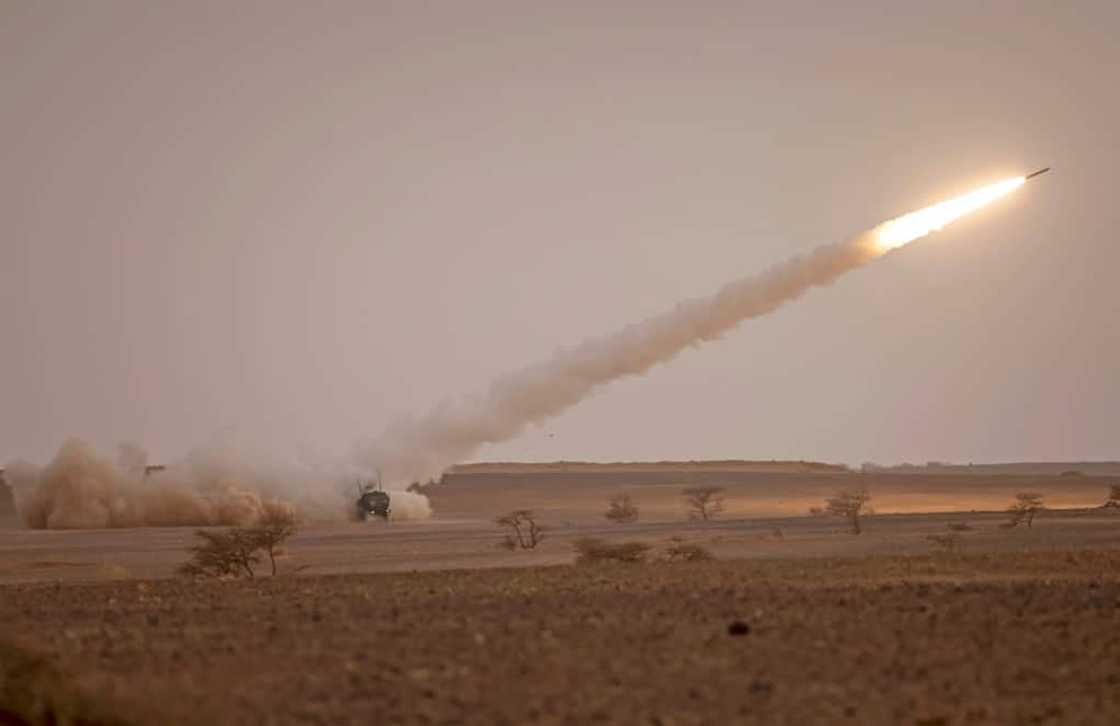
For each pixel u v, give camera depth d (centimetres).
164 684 8775
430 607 12131
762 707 8300
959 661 9588
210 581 15700
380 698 8562
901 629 10700
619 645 10144
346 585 14288
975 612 11462
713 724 7894
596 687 8819
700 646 10075
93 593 14212
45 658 8988
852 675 9162
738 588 13062
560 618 11331
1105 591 12738
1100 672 9288
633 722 7938
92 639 10831
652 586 13338
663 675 9150
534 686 8856
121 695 8194
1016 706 8394
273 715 8094
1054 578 14000
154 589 14550
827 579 13912
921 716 8075
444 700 8494
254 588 14250
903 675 9169
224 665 9631
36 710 7794
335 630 11000
